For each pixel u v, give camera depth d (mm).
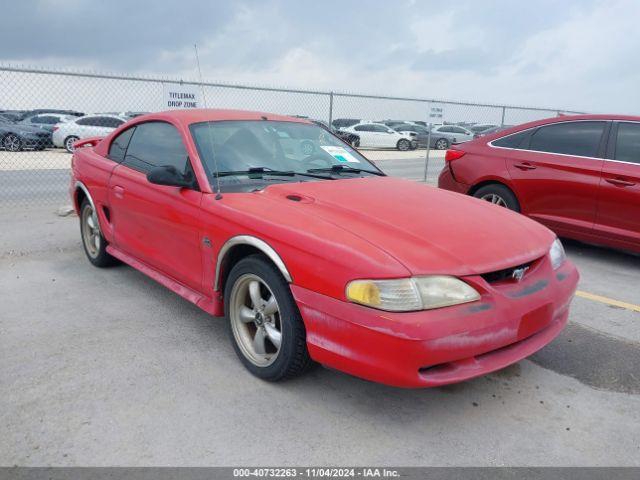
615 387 3127
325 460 2416
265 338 3082
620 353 3561
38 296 4285
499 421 2758
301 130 4285
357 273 2502
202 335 3645
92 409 2744
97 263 4953
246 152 3752
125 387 2959
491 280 2717
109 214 4531
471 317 2500
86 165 4848
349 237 2691
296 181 3637
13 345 3420
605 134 5629
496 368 2613
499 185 6402
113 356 3311
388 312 2424
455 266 2566
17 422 2623
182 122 3855
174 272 3734
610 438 2641
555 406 2912
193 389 2961
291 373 2904
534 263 2953
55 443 2477
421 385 2447
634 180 5246
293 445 2510
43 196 9602
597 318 4164
